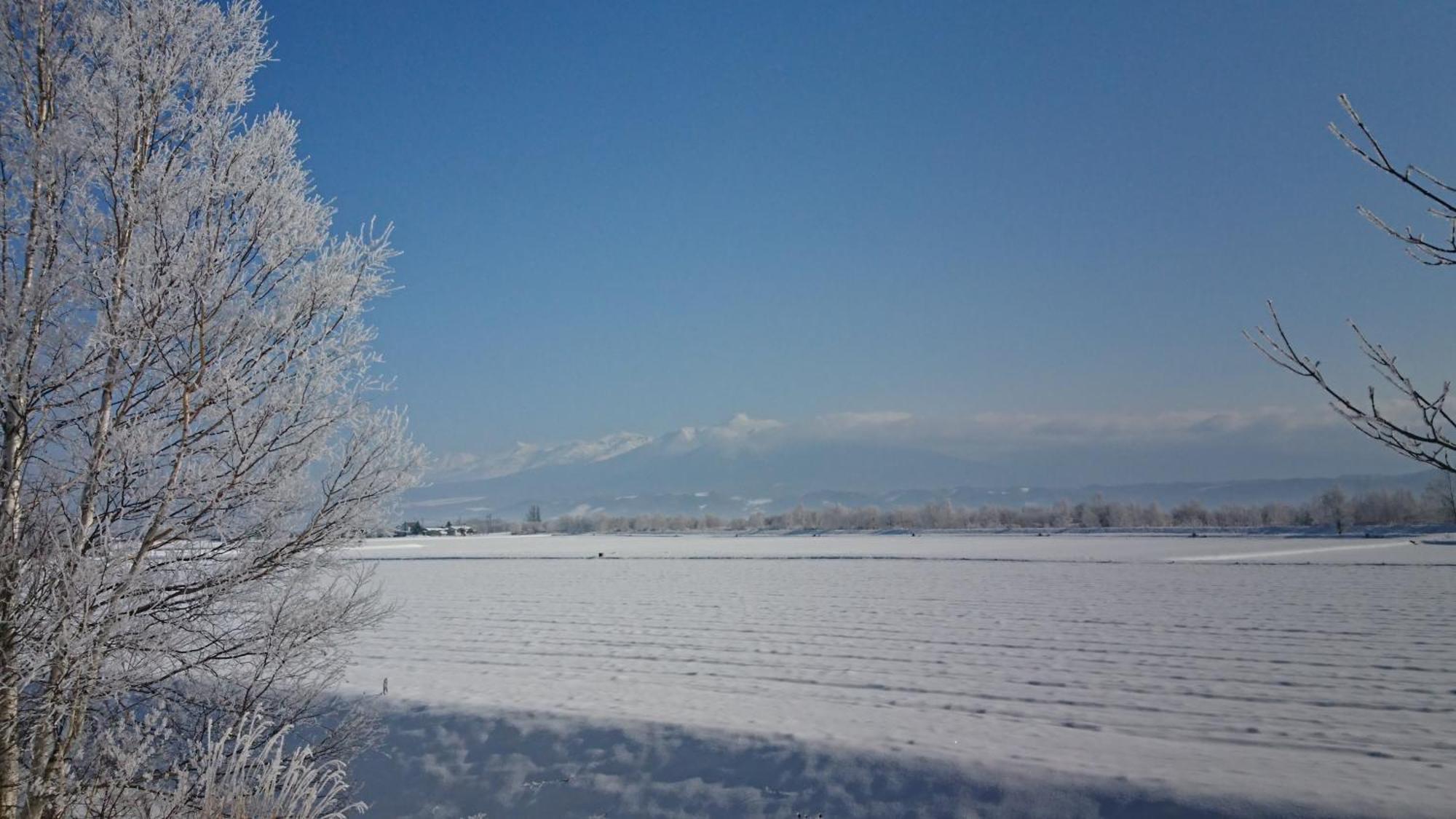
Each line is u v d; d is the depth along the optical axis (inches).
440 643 834.2
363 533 284.8
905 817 342.3
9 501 231.0
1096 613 997.8
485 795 402.6
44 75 248.4
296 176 276.2
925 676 618.8
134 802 244.8
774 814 358.9
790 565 2103.8
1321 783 326.3
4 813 218.1
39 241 239.3
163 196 245.1
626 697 523.8
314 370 271.0
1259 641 765.3
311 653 287.0
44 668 226.8
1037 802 333.4
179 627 250.1
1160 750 386.3
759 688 575.8
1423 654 678.5
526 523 7283.5
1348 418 134.8
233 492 256.7
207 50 267.1
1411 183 130.3
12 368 225.3
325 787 346.6
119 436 230.7
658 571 1961.1
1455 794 310.7
